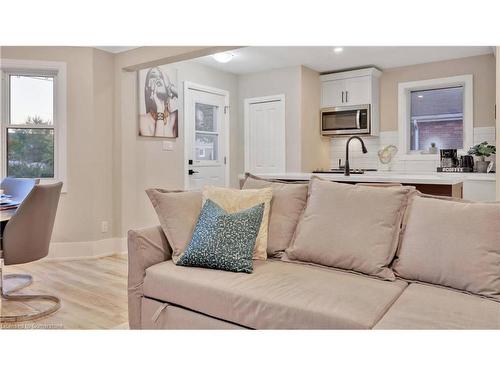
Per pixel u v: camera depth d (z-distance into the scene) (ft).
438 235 5.95
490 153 15.83
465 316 4.88
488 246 5.57
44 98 13.85
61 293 9.89
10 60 13.12
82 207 13.99
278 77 19.08
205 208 7.45
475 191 15.31
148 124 15.58
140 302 7.05
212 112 19.06
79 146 13.92
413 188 6.97
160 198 7.64
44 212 9.02
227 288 5.94
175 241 7.34
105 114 14.51
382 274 6.24
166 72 16.37
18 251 8.78
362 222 6.61
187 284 6.34
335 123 19.58
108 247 14.61
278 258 7.47
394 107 19.16
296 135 18.62
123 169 14.70
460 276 5.63
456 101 18.06
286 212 7.72
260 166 19.81
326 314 5.05
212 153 19.03
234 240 6.82
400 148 18.97
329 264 6.75
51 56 13.53
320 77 20.07
